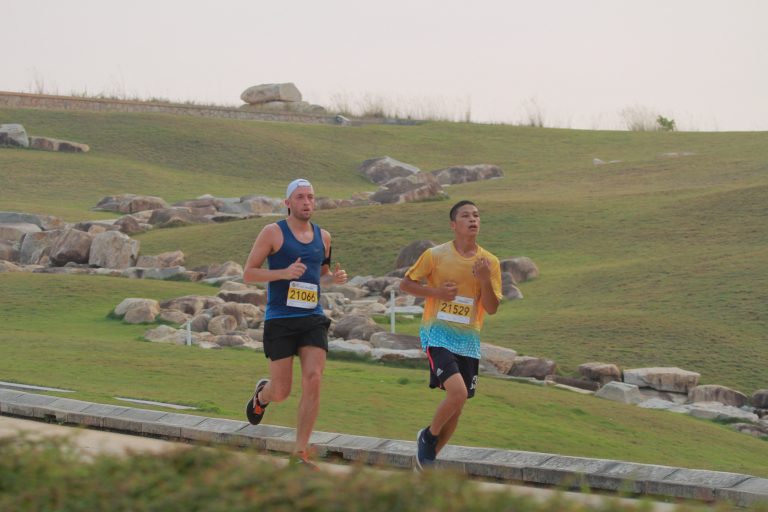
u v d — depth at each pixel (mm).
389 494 14555
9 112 198625
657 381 61625
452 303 25031
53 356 52594
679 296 80188
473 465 26156
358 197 144625
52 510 15172
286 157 193625
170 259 106750
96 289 88750
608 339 70500
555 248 107438
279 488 15070
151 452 17703
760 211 105750
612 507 14430
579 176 167250
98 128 196750
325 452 28016
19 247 116000
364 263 104812
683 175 157250
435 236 110688
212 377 48219
